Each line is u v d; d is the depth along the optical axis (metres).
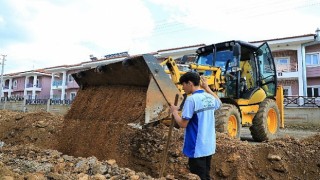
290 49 21.44
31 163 4.13
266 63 9.36
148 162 5.05
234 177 4.66
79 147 5.37
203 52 8.50
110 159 4.59
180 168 4.82
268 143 5.10
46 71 37.62
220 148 5.12
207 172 3.32
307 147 4.81
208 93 3.47
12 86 45.03
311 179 4.34
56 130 7.20
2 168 3.21
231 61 7.73
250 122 7.98
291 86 22.11
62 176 3.39
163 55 25.05
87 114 5.58
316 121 16.05
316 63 21.50
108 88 5.51
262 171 4.63
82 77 5.93
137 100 4.76
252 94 8.06
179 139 5.31
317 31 20.06
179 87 5.55
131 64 4.66
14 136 7.73
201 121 3.18
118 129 4.84
